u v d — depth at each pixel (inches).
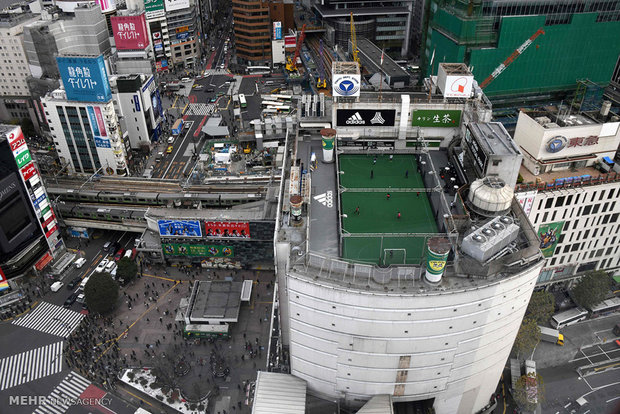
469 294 2741.1
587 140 4564.5
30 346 4852.4
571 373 4530.0
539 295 4709.6
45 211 5634.8
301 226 3230.8
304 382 3351.4
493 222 2923.2
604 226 4795.8
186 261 5816.9
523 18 7224.4
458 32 7431.1
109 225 6087.6
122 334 4945.9
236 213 5565.9
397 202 3595.0
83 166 7258.9
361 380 3171.8
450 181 3663.9
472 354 3117.6
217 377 4473.4
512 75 7701.8
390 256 3085.6
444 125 4033.0
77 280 5625.0
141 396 4357.8
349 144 4146.2
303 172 3718.0
